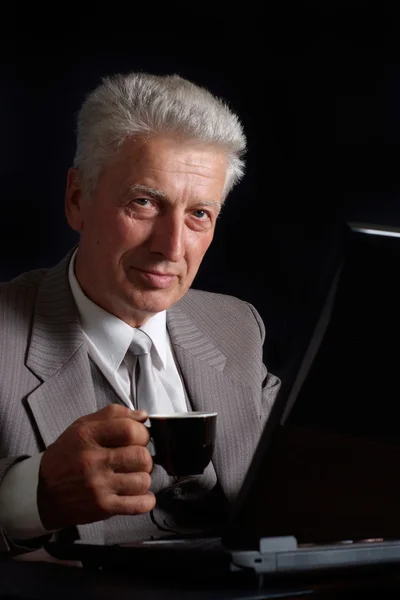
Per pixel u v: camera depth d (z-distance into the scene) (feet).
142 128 6.26
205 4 15.17
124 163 6.32
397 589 4.03
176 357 7.04
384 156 15.11
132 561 4.11
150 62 15.17
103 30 14.94
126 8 15.01
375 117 15.07
